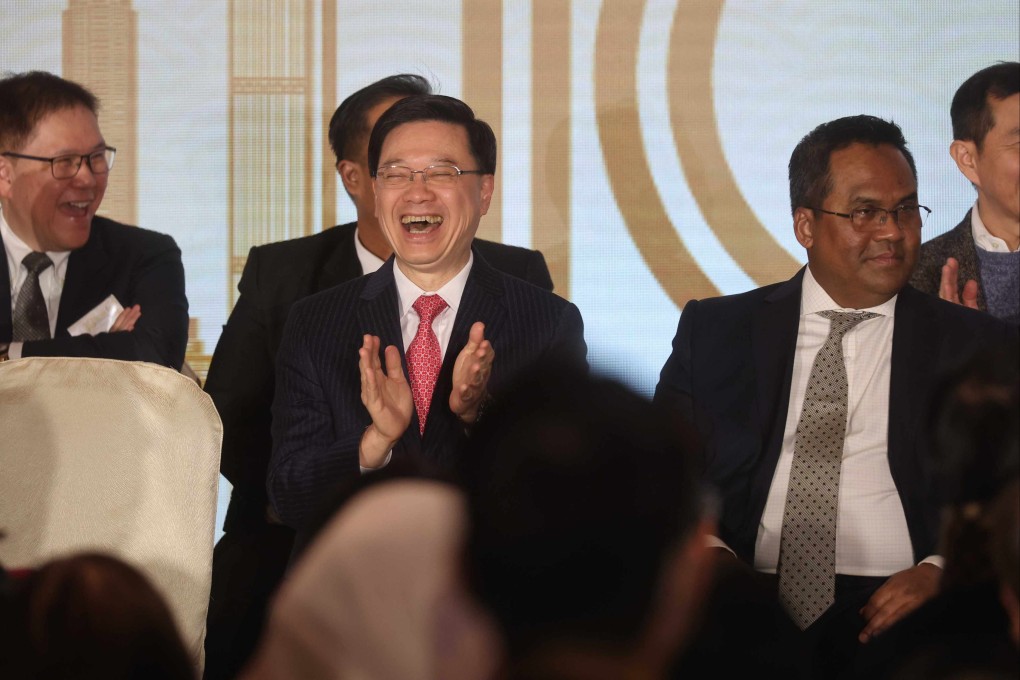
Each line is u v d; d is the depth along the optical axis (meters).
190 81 11.60
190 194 11.56
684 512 2.67
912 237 8.34
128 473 5.41
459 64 11.55
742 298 8.80
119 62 11.59
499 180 11.52
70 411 5.40
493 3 11.52
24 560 5.25
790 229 11.44
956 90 11.25
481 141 8.13
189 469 5.53
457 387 6.94
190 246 11.54
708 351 8.55
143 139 11.58
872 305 8.44
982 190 10.91
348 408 7.70
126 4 11.58
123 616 2.82
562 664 2.57
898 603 7.23
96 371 5.48
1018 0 11.21
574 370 2.80
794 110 11.41
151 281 10.46
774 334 8.47
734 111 11.45
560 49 11.51
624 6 11.45
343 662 2.48
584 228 11.49
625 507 2.61
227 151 11.56
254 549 9.62
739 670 4.02
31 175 10.06
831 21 11.37
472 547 2.60
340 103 11.59
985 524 4.18
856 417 8.20
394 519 2.58
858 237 8.27
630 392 2.77
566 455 2.62
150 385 5.52
